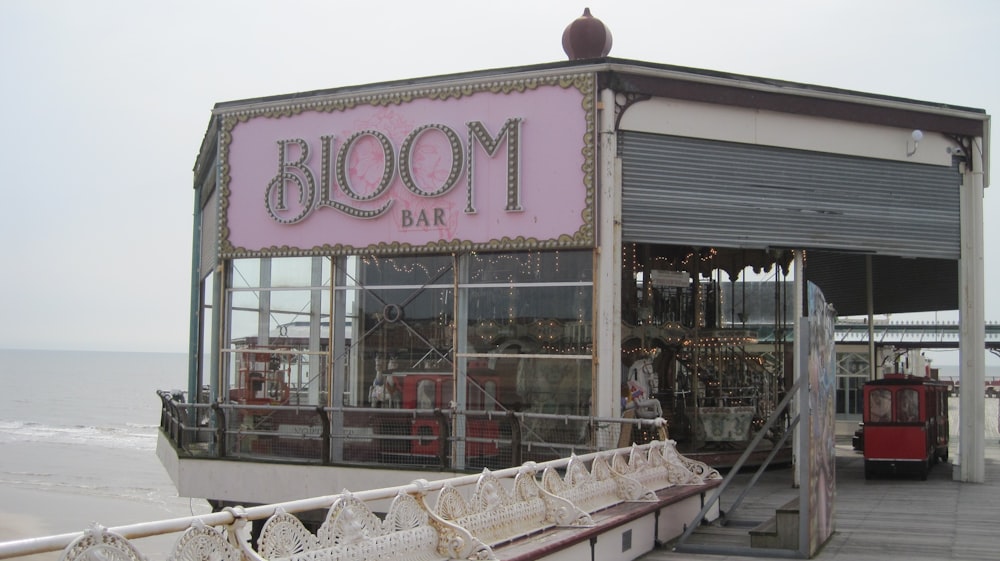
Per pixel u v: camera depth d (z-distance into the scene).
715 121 17.11
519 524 9.48
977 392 18.84
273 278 18.55
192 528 5.89
